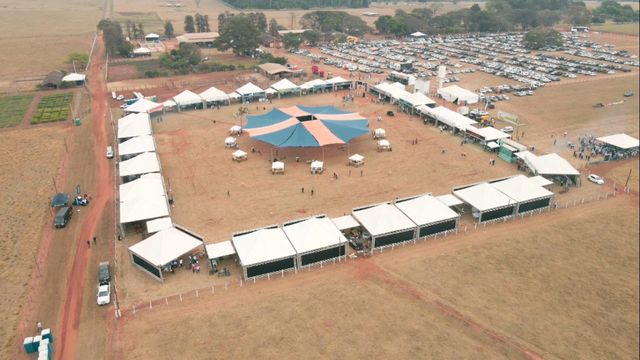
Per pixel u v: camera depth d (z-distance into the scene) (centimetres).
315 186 8038
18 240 6412
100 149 9600
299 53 19712
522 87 14412
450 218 6562
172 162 8950
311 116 10012
